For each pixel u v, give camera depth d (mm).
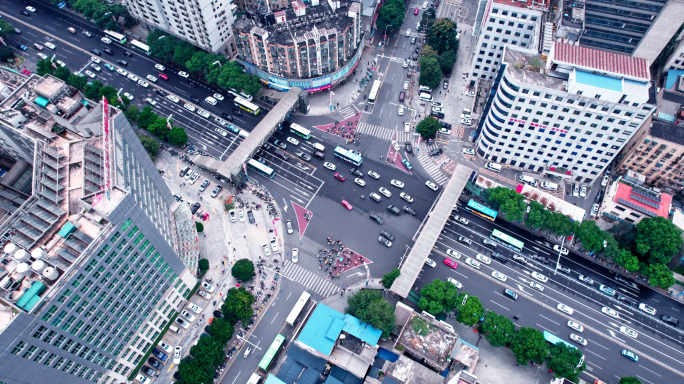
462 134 173750
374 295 125000
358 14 174250
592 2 157625
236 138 172125
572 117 137625
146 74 192500
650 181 154875
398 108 180875
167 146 168750
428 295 128125
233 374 123250
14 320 78625
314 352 120688
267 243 146250
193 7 169000
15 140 122312
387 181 161125
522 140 152375
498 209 152750
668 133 140750
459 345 116938
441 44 192000
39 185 101375
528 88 133625
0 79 123062
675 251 129375
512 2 156750
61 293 86312
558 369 115562
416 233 149250
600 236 135000
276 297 136000
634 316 131875
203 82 190625
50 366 91938
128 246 99625
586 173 156125
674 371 123062
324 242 147250
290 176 162125
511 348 120312
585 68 129125
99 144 106250
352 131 174625
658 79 176125
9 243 91188
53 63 183875
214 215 151750
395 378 110188
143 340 120188
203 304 133750
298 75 175250
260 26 168250
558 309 133500
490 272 140625
